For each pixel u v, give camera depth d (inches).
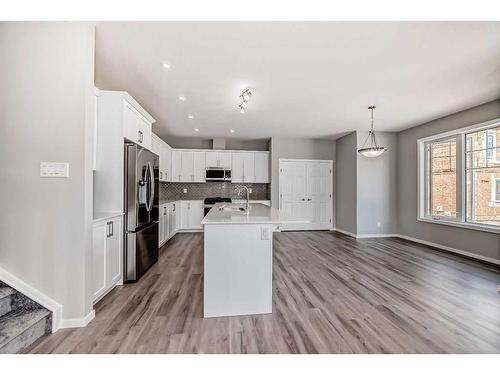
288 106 161.3
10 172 77.9
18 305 75.0
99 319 83.4
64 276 78.5
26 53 78.2
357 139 225.8
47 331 74.4
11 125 77.9
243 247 88.7
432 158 199.2
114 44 93.4
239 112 174.2
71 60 79.0
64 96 78.7
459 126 170.7
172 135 251.9
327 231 259.1
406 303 95.7
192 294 104.0
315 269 135.9
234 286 87.7
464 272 131.0
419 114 176.4
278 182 257.8
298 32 85.9
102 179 111.6
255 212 117.9
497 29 83.7
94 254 90.0
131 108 120.6
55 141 78.6
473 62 105.4
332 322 82.4
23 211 78.0
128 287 111.0
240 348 68.7
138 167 118.6
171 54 100.4
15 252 77.7
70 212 78.8
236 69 112.6
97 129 111.0
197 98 147.9
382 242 206.1
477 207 162.6
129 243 116.3
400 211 226.8
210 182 269.7
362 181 226.5
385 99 148.0
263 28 83.9
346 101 151.5
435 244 189.3
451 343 71.1
